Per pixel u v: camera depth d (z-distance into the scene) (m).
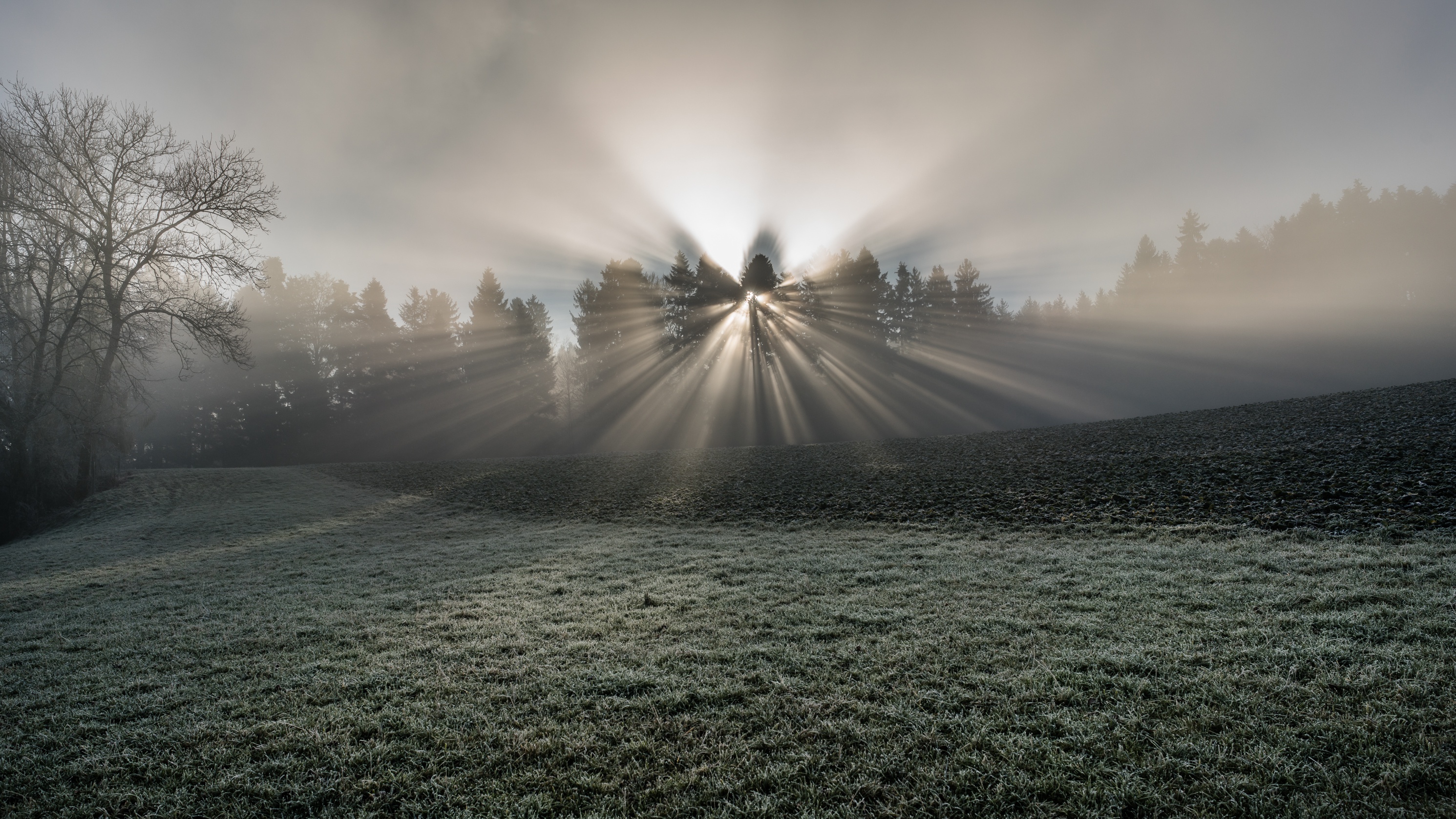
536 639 5.95
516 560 10.61
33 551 15.75
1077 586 6.61
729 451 29.30
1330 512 8.62
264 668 5.56
